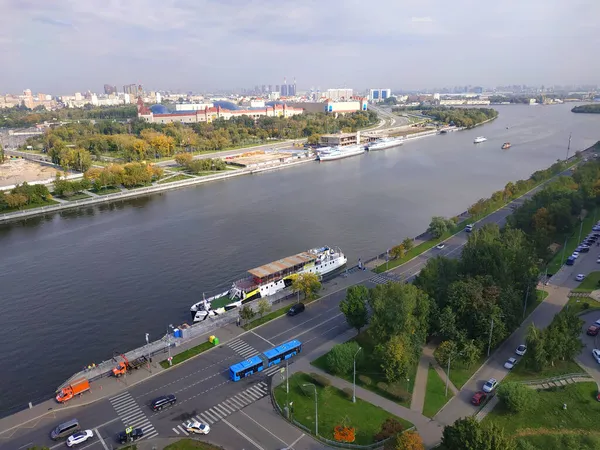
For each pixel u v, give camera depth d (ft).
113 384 391.65
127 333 505.66
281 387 378.94
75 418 349.20
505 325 415.23
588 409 336.90
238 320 492.13
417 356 390.42
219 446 315.37
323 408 350.23
